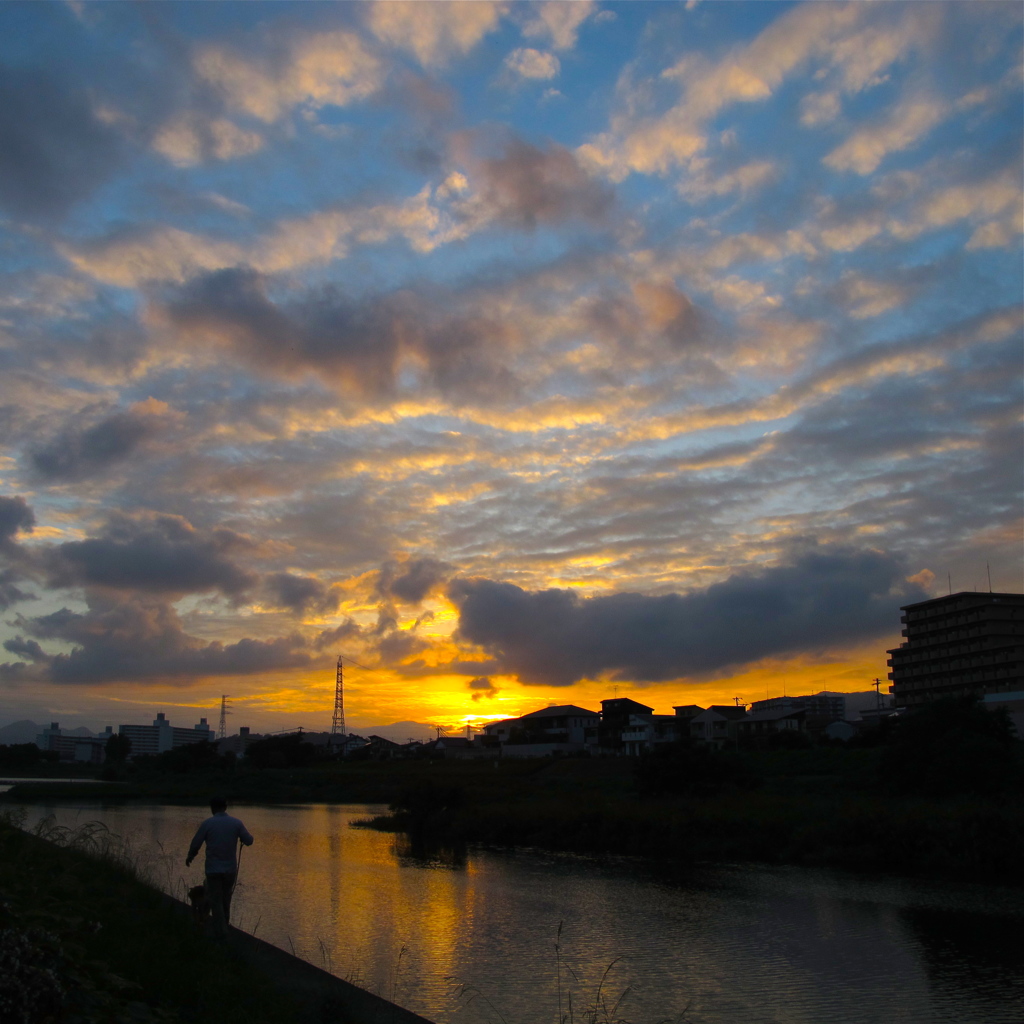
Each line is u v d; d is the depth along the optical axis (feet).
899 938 72.43
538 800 186.70
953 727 154.40
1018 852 105.70
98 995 22.06
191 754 352.49
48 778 371.97
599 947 68.90
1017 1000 55.06
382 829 166.40
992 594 309.42
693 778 173.37
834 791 167.73
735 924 77.92
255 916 78.79
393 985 51.57
